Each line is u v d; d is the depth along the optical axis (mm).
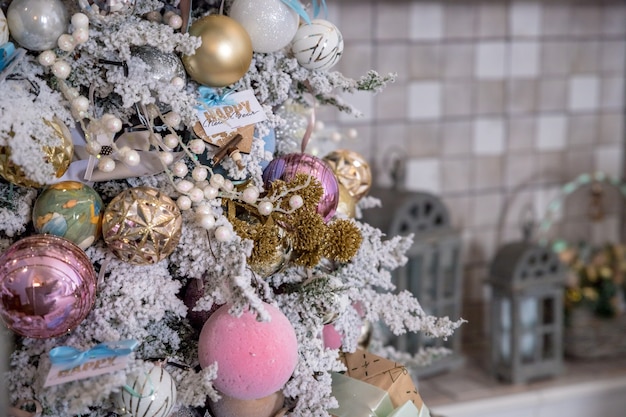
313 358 1293
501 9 3035
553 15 3141
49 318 1145
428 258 2527
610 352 2887
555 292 2672
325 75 1322
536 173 3240
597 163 3359
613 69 3314
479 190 3143
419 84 2943
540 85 3174
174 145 1238
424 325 1329
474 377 2756
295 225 1252
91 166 1215
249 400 1264
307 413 1279
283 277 1316
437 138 3021
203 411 1312
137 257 1194
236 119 1267
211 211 1233
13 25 1148
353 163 1476
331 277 1295
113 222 1183
